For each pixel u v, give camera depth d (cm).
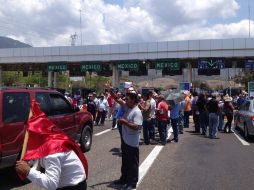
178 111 1598
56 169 377
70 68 4572
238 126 1941
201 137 1773
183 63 4106
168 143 1564
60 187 394
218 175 991
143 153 1314
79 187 401
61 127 1114
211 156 1266
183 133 1925
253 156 1273
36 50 4009
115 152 1330
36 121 381
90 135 1362
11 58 4075
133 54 3697
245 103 1881
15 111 894
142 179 941
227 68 4406
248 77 7225
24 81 8169
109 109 2414
